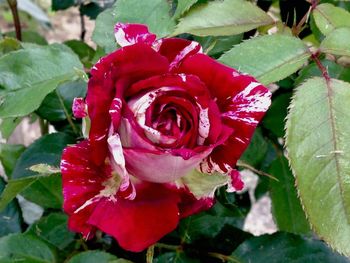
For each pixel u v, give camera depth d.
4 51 0.40
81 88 0.38
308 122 0.26
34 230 0.36
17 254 0.32
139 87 0.24
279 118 0.36
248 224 0.85
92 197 0.25
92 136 0.24
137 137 0.23
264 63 0.28
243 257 0.34
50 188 0.36
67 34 1.23
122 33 0.27
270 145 0.41
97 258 0.31
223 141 0.24
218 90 0.25
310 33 0.40
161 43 0.26
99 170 0.25
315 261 0.33
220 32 0.29
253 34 0.38
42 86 0.31
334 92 0.27
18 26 0.44
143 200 0.25
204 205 0.26
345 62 0.32
